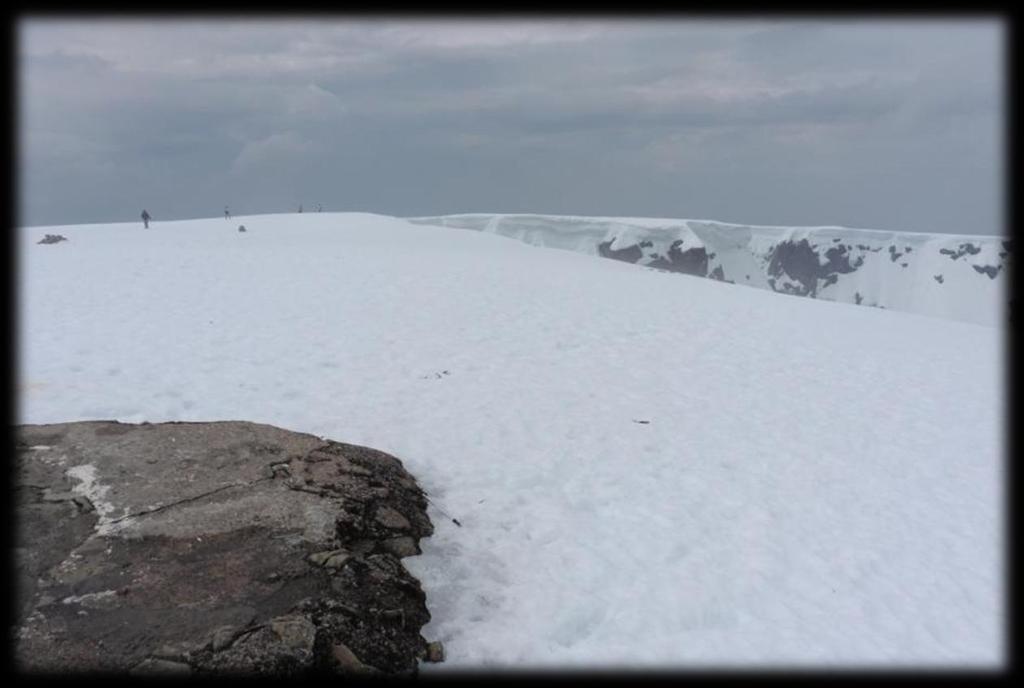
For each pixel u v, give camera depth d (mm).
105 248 35219
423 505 8203
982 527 8766
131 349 14305
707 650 6195
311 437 8547
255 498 6895
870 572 7633
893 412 13562
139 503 6652
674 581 7281
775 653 6184
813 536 8406
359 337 16594
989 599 7156
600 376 14883
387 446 10195
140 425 8336
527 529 8195
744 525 8586
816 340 20234
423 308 20641
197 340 15383
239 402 11602
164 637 5098
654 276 36188
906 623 6719
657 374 15359
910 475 10422
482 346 16609
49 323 16266
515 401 12781
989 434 12430
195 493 6910
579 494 9219
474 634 6223
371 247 41438
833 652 6223
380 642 5586
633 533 8266
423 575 6879
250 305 19719
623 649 6172
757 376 15695
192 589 5609
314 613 5500
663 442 11305
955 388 15641
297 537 6383
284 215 69375
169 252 33344
